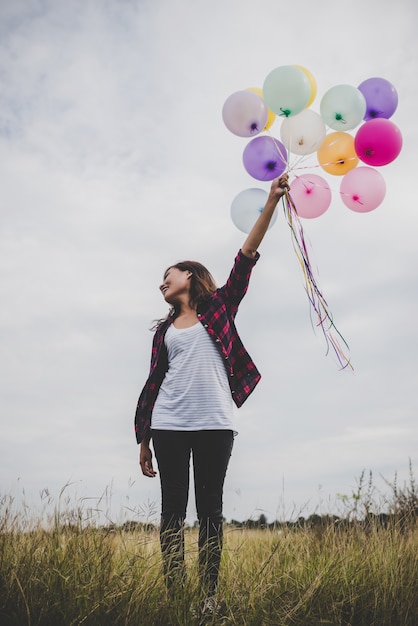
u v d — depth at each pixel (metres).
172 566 2.48
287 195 3.38
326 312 3.24
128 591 2.26
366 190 3.55
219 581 2.62
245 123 3.51
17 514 2.75
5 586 2.18
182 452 2.69
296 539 3.36
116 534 2.74
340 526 3.75
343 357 3.19
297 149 3.50
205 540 2.58
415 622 2.54
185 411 2.71
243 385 2.91
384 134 3.42
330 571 2.85
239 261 2.96
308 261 3.33
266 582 2.65
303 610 2.43
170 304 3.05
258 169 3.52
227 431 2.70
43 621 2.06
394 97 3.66
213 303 2.94
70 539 2.60
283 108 3.39
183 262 3.08
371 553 3.15
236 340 2.98
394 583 2.77
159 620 2.18
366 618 2.58
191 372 2.77
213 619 2.26
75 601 2.15
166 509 2.63
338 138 3.61
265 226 2.94
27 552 2.46
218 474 2.66
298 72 3.36
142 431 2.90
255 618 2.32
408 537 3.45
